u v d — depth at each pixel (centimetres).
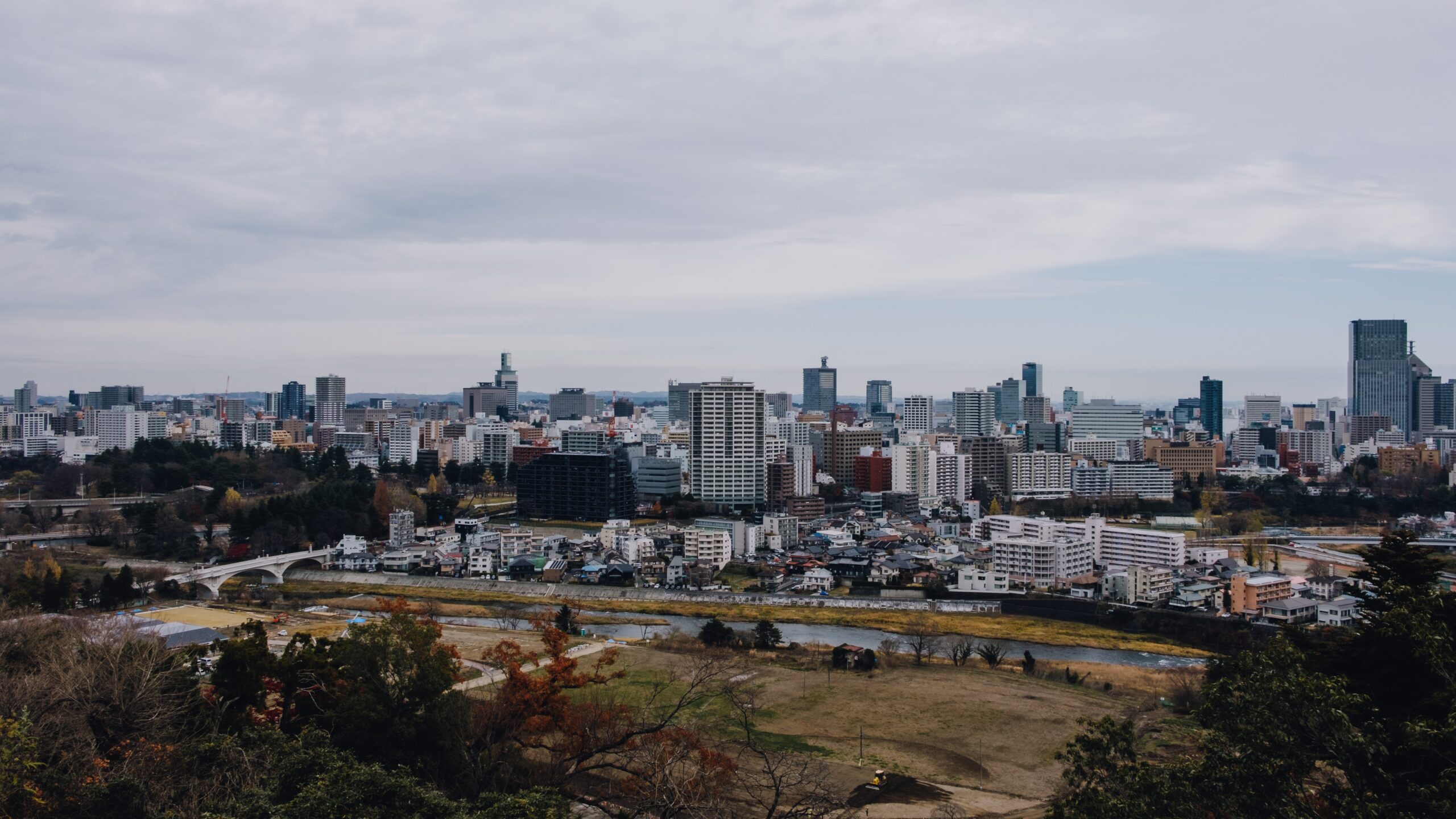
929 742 12219
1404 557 8300
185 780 6744
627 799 8162
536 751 9938
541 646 17650
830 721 13000
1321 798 5503
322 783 6003
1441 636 5925
